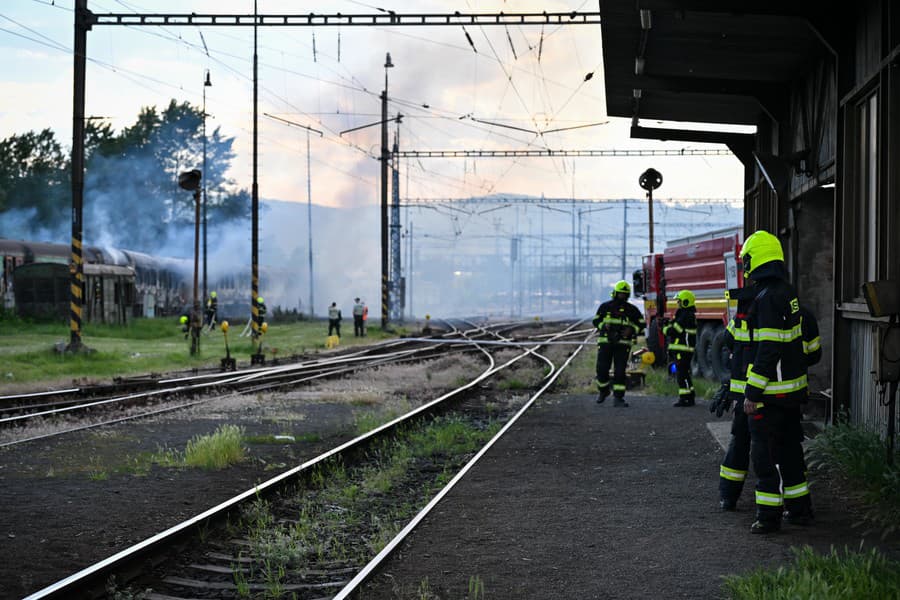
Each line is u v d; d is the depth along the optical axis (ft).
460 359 91.40
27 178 225.56
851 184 33.78
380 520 25.73
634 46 42.32
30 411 49.39
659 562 20.39
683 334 50.08
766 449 22.97
